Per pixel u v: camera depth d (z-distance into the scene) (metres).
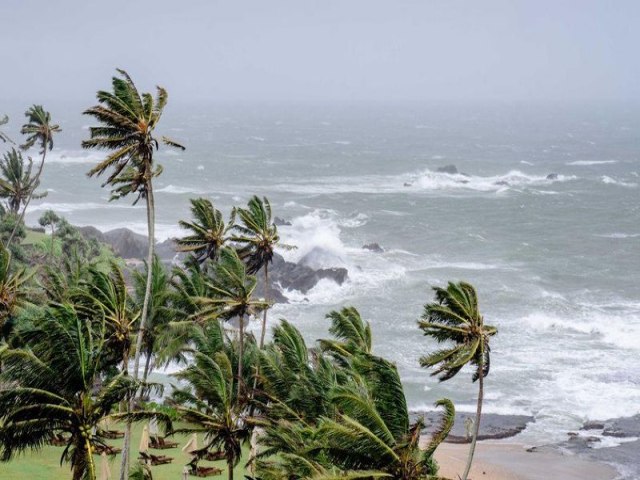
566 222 120.31
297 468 24.14
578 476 43.25
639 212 127.94
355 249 102.06
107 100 31.09
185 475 30.50
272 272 84.06
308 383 29.95
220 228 43.12
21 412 21.56
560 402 53.66
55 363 22.55
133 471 29.30
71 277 44.41
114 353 33.00
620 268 93.44
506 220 121.56
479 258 98.69
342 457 21.77
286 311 74.81
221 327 40.22
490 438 48.34
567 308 75.62
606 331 68.12
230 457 28.47
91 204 127.44
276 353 34.50
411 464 22.08
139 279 37.75
